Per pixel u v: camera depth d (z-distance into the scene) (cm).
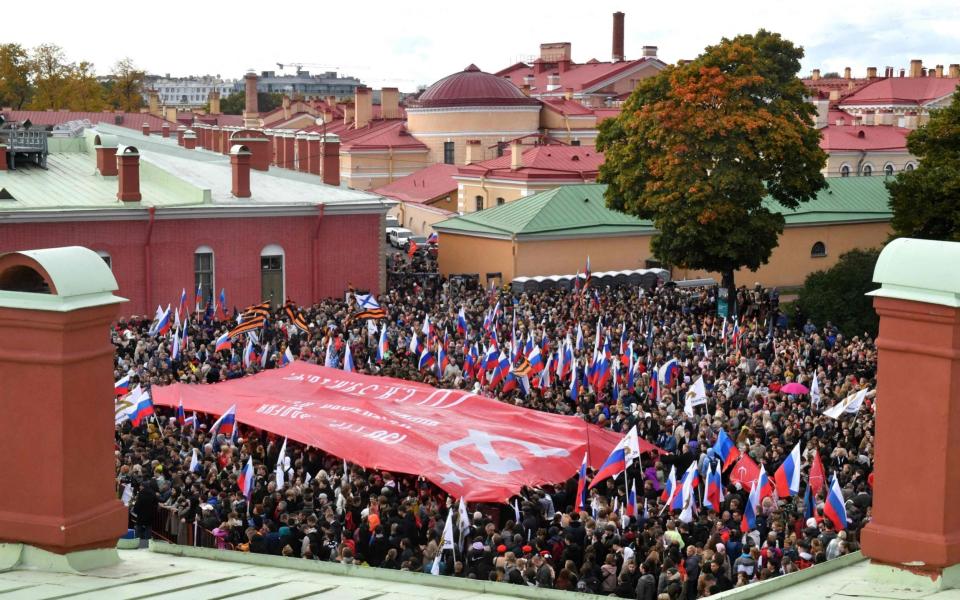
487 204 7869
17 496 845
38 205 4966
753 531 2166
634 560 1980
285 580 904
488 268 6397
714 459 2531
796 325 5231
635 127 5556
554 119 9719
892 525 812
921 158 5331
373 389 3303
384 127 10019
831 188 7362
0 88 13062
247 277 5406
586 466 2550
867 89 12581
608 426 3147
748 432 2778
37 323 823
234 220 5328
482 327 4475
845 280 5162
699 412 3266
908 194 4978
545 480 2634
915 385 792
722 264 5550
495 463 2677
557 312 4656
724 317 4759
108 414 868
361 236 5669
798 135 5378
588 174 7544
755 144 5338
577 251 6341
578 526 2192
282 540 2186
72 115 11400
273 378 3484
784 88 5578
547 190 6725
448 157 9575
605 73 12088
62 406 827
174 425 3008
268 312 4244
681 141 5362
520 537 2138
